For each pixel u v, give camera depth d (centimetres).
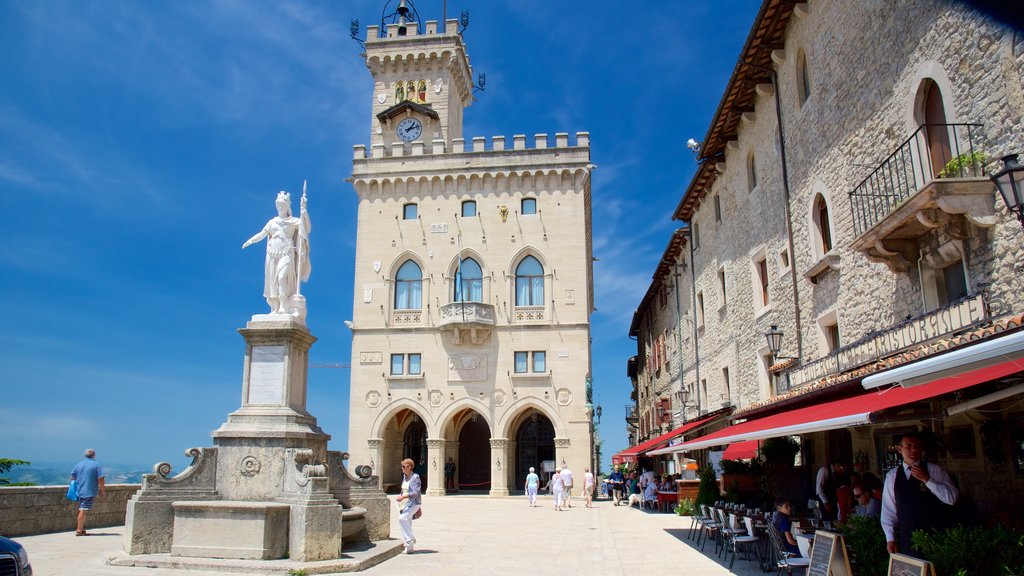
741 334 2705
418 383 4281
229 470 1378
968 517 818
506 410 4206
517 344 4288
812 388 1423
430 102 4922
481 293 4394
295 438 1406
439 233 4466
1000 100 1127
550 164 4456
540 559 1472
